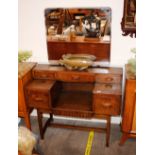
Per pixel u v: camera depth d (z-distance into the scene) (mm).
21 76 2291
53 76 2457
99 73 2334
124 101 2359
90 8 2330
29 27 2568
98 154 2414
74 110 2344
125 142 2594
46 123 2736
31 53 2520
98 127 2738
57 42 2568
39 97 2344
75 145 2572
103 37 2434
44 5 2428
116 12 2303
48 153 2447
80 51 2562
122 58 2514
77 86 2719
